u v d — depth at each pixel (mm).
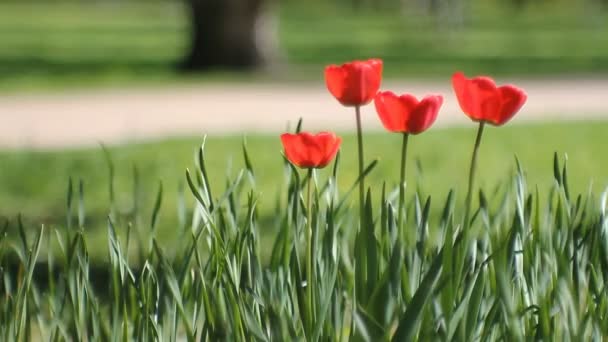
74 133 17703
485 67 32062
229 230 4613
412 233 5449
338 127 18359
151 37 48062
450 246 4055
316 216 4230
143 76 28328
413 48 42312
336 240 4465
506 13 90000
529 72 30125
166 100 22297
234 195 4594
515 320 3857
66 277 4520
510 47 42531
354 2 96625
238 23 30797
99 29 55125
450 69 31344
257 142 16438
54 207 11875
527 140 16953
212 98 22734
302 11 93562
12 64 31578
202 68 30922
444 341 3980
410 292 4184
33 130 17984
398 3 94500
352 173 13430
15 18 68312
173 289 4176
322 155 4160
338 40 47750
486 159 15219
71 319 4527
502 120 4082
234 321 4164
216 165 14500
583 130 18141
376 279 4207
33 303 4918
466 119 19469
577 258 4340
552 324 4320
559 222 4410
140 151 15430
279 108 21047
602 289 4352
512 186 4828
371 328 3812
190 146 15953
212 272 4453
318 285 4285
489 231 4508
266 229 10375
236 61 30938
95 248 9711
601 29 59688
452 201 4418
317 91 23984
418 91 24422
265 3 31000
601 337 4262
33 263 4461
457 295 4148
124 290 4387
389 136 17094
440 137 17000
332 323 4395
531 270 4316
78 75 28109
